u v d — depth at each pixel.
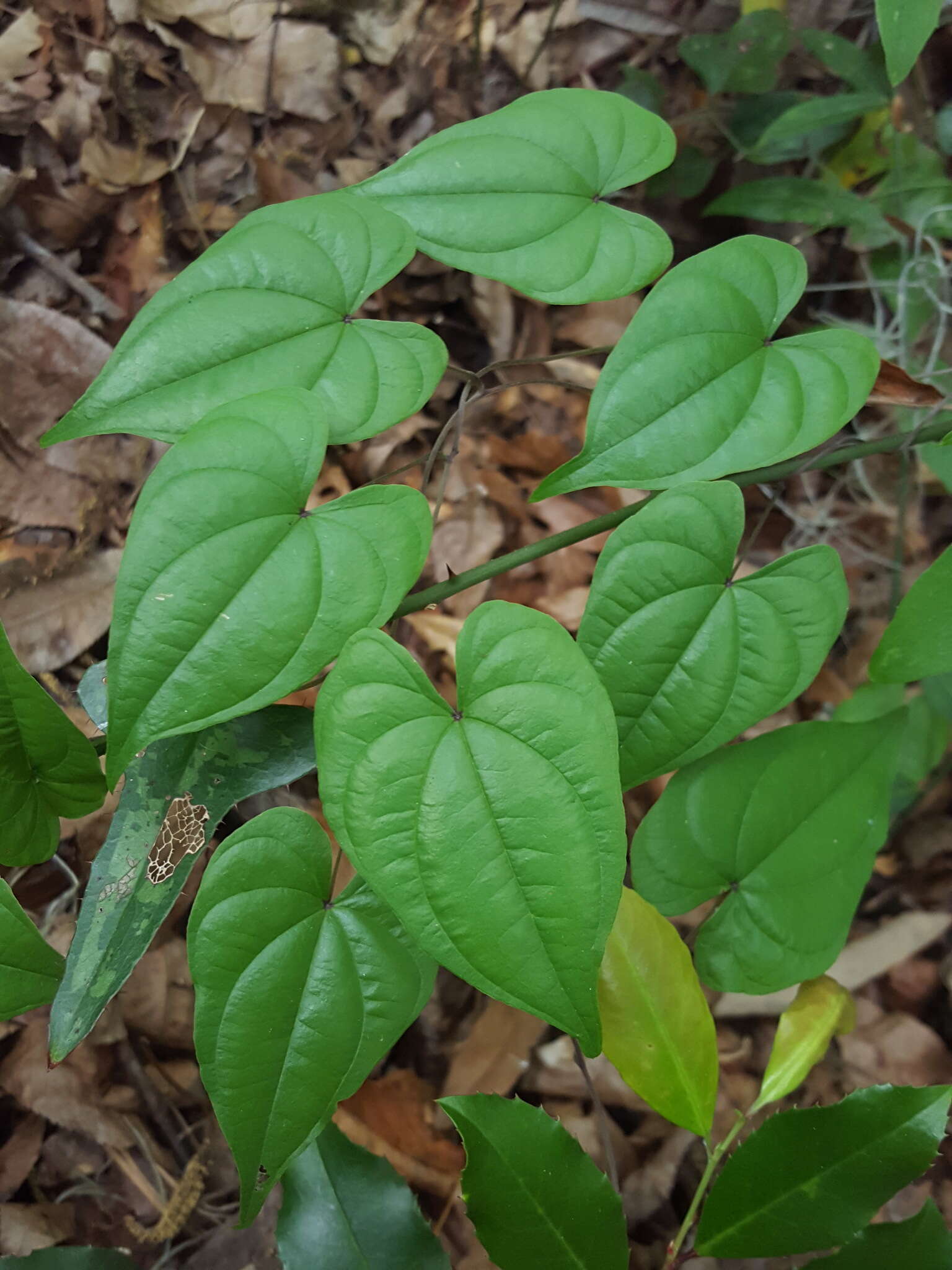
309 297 0.26
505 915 0.23
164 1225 0.37
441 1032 0.41
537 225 0.28
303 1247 0.31
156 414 0.25
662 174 0.51
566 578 0.50
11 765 0.25
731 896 0.31
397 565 0.24
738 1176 0.30
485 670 0.24
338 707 0.23
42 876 0.38
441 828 0.23
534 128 0.28
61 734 0.25
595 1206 0.29
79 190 0.44
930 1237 0.30
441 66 0.52
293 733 0.29
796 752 0.31
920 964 0.45
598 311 0.54
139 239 0.45
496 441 0.51
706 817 0.31
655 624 0.27
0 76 0.43
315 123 0.49
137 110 0.46
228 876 0.25
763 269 0.28
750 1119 0.41
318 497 0.47
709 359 0.27
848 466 0.52
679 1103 0.31
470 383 0.29
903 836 0.46
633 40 0.53
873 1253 0.30
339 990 0.26
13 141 0.43
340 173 0.50
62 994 0.26
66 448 0.41
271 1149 0.25
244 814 0.39
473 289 0.51
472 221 0.27
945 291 0.48
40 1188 0.37
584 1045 0.23
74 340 0.42
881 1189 0.29
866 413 0.52
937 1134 0.29
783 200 0.46
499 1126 0.28
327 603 0.24
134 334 0.25
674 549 0.27
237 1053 0.25
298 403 0.25
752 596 0.27
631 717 0.28
